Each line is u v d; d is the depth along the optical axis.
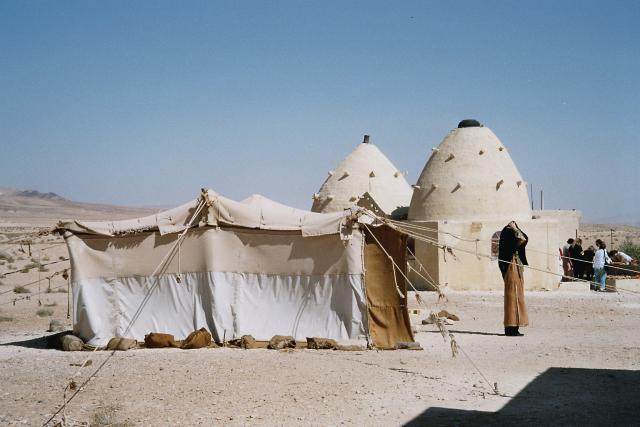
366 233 15.12
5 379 11.71
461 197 27.80
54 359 13.52
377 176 33.88
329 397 9.98
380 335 14.69
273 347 14.27
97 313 15.25
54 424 8.85
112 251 15.41
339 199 33.38
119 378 11.54
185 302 15.23
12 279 33.50
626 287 26.81
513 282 15.92
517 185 28.39
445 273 26.66
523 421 8.55
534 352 13.59
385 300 14.87
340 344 14.52
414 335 16.11
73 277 15.38
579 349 13.85
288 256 15.25
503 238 16.08
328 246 15.09
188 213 15.30
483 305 22.16
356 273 14.93
